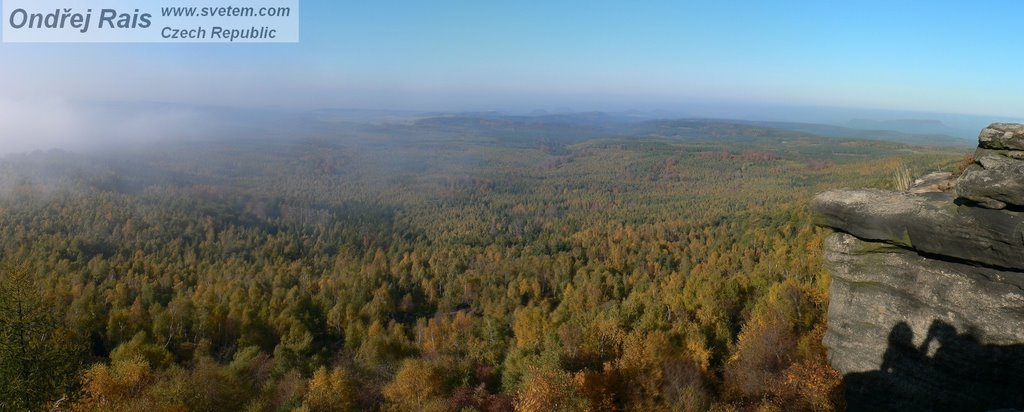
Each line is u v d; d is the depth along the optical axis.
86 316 58.78
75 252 113.94
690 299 53.88
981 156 19.89
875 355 23.09
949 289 20.47
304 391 41.69
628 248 121.31
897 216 20.84
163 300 80.50
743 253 83.88
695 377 35.16
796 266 54.62
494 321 64.50
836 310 24.62
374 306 79.00
